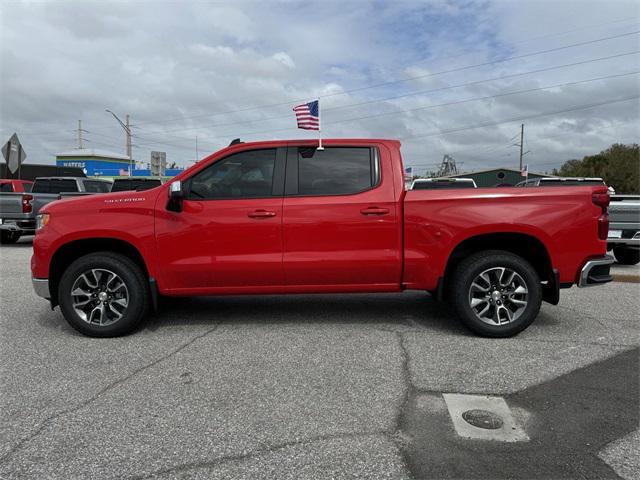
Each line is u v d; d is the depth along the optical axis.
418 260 4.75
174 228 4.73
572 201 4.64
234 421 3.06
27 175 34.53
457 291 4.71
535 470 2.53
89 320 4.81
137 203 4.79
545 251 4.73
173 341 4.68
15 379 3.76
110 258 4.74
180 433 2.92
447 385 3.60
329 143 4.90
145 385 3.62
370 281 4.86
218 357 4.22
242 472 2.52
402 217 4.75
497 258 4.66
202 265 4.74
